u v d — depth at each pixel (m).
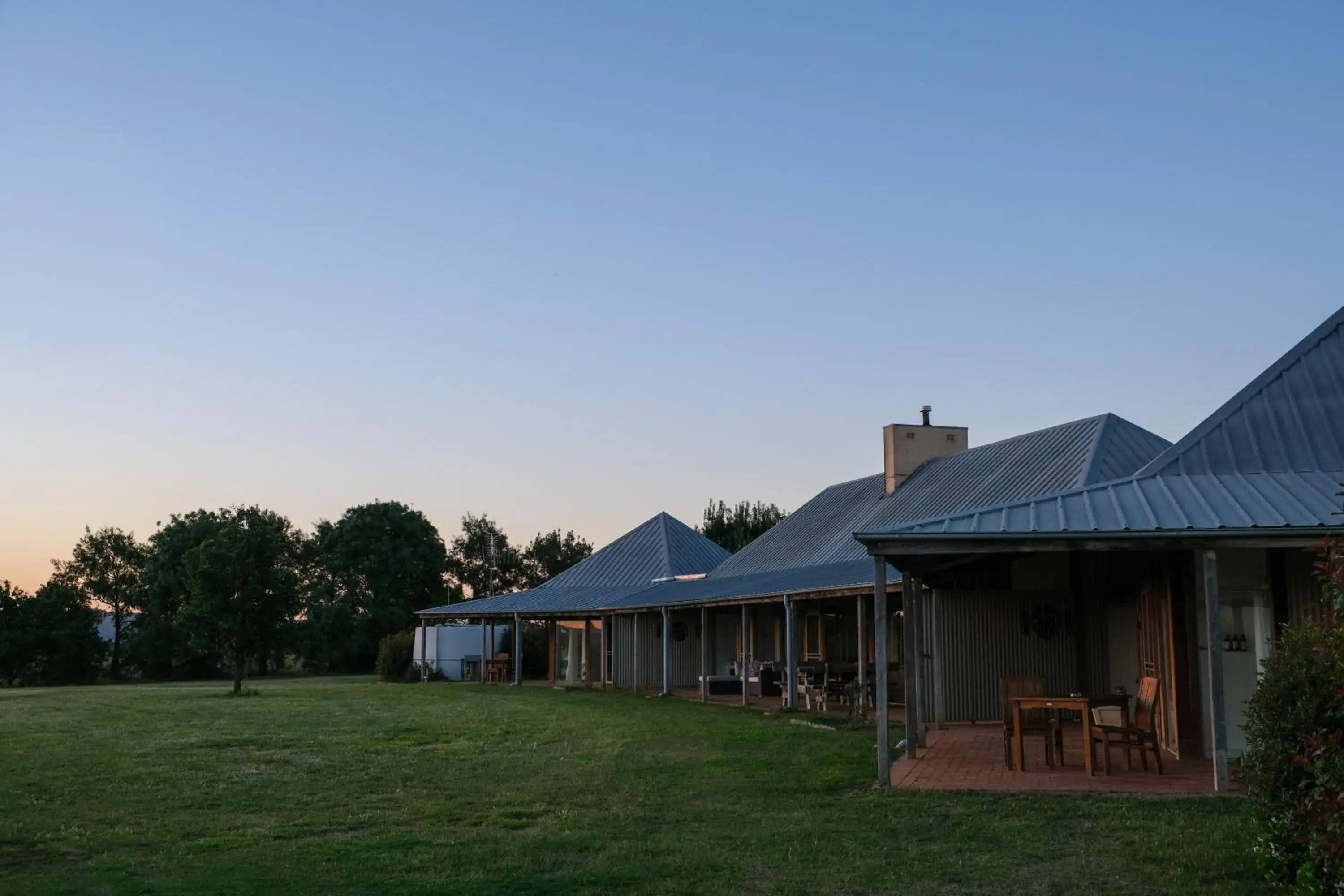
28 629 68.50
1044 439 27.92
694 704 28.84
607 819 11.73
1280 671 8.20
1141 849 9.60
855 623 29.23
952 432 34.22
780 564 35.19
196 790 14.20
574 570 46.06
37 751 18.86
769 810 12.09
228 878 9.34
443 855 10.10
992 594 21.94
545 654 50.16
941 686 21.52
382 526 76.75
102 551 78.50
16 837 11.26
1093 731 13.96
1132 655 19.91
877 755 15.67
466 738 20.19
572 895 8.64
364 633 73.88
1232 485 14.05
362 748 18.78
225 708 28.78
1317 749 7.04
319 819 12.05
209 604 36.72
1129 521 12.54
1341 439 15.02
